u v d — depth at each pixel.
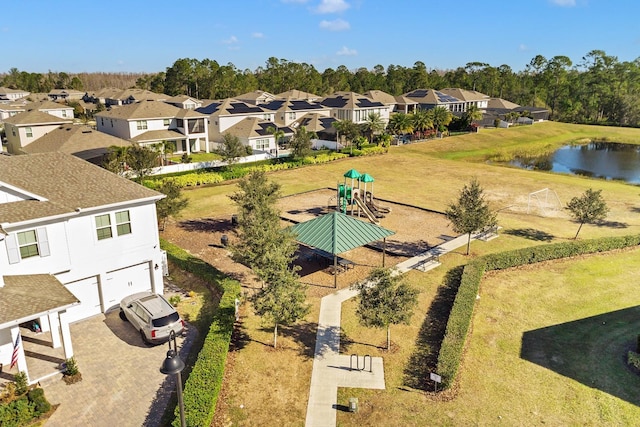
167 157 61.66
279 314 17.09
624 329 20.42
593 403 15.53
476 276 23.77
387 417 14.66
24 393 14.98
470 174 54.84
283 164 57.25
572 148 86.50
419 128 83.44
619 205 40.81
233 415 14.63
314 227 25.31
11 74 172.88
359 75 158.75
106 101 128.50
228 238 31.42
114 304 22.02
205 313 21.34
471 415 14.80
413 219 36.53
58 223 19.17
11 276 17.91
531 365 17.59
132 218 21.84
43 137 56.06
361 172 55.88
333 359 17.77
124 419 14.42
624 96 117.56
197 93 140.38
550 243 30.75
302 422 14.41
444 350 17.16
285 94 102.69
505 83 148.12
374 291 17.50
